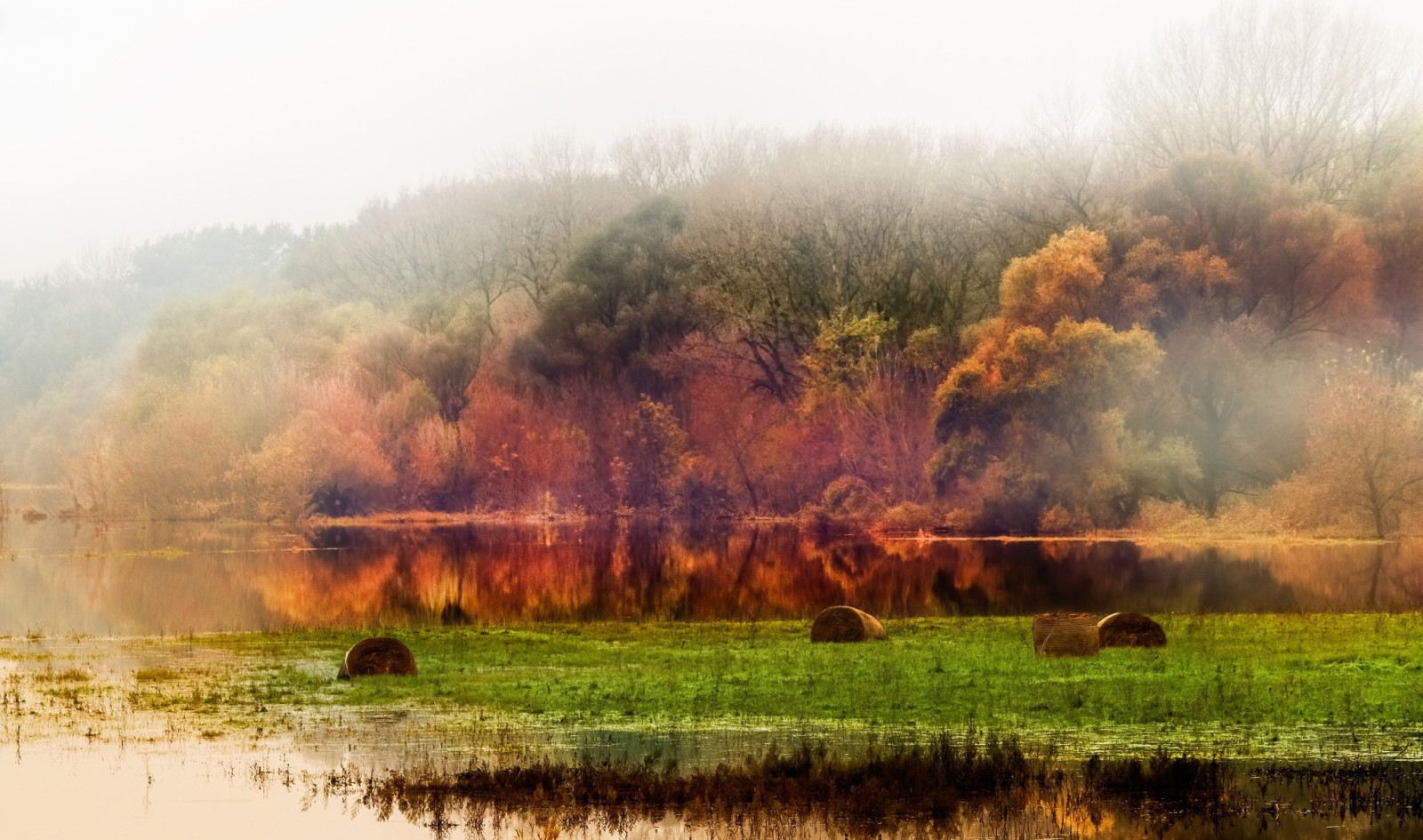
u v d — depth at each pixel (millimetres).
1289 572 46688
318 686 23453
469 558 57375
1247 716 19953
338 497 82562
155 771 17641
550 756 18266
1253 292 71938
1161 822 15375
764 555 59625
